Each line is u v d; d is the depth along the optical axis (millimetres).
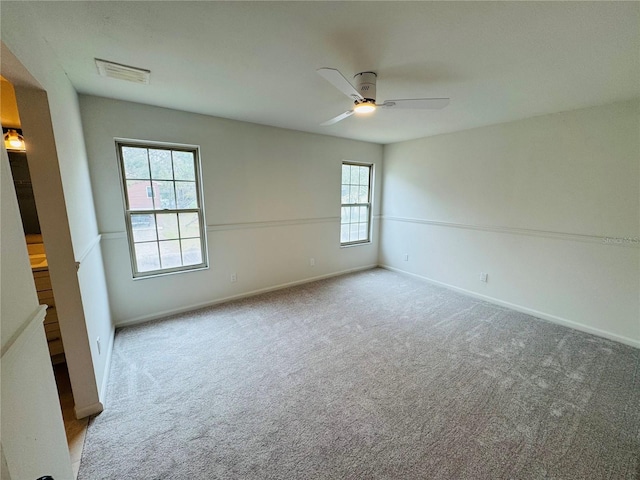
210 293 3418
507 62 1797
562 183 2898
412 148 4418
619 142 2527
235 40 1569
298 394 1959
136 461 1464
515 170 3246
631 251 2541
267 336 2725
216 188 3266
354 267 4957
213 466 1441
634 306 2559
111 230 2713
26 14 1230
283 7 1279
